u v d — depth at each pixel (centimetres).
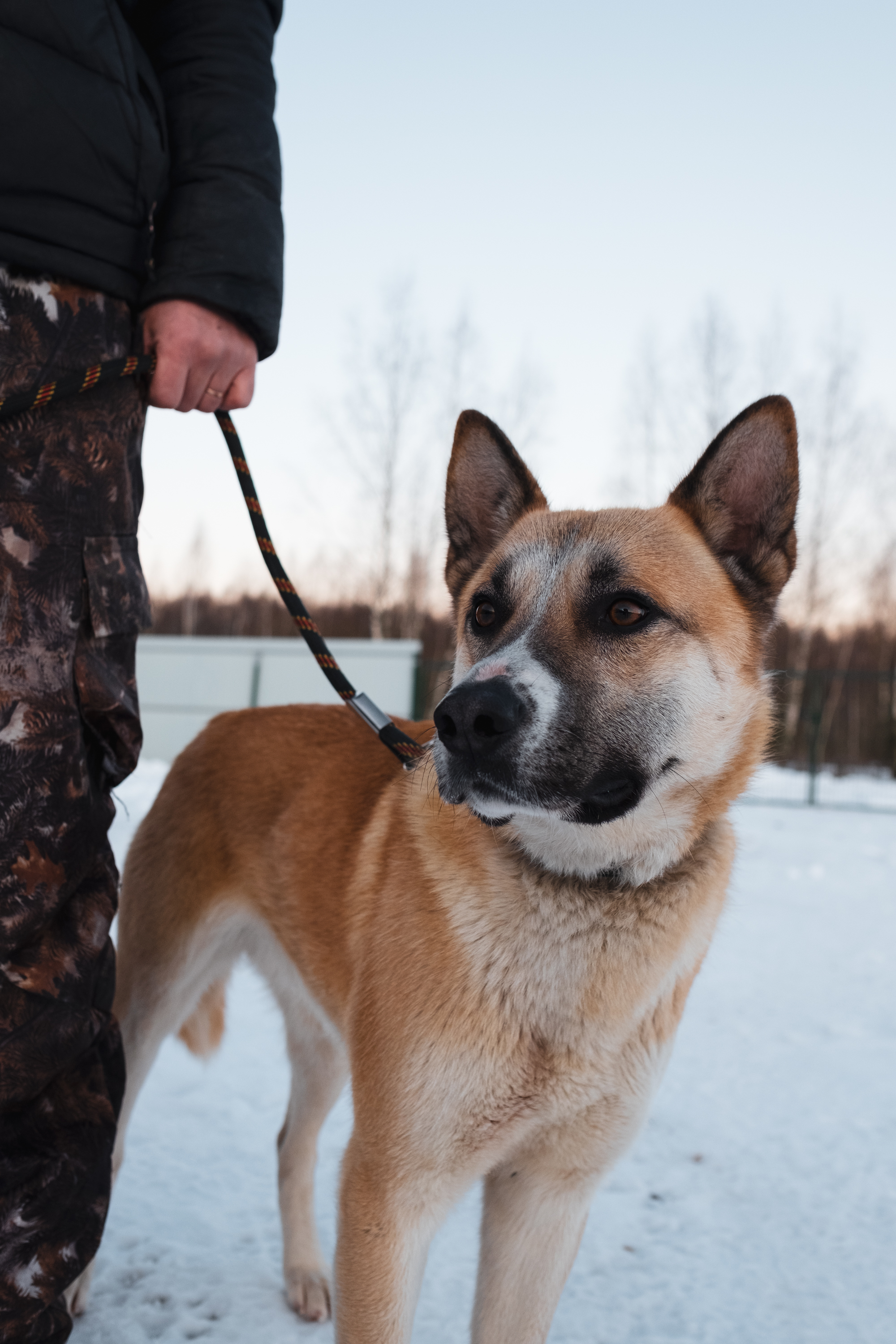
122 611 174
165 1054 386
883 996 502
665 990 201
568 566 202
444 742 184
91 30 160
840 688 2497
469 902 194
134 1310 223
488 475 246
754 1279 250
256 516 215
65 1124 171
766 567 221
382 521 2606
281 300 193
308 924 241
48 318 160
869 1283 248
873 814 1397
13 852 159
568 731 185
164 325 179
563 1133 198
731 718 209
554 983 191
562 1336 224
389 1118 190
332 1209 284
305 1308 231
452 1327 228
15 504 158
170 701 1545
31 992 162
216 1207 275
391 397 2603
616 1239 268
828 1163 315
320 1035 262
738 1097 367
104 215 165
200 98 182
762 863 900
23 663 159
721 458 220
